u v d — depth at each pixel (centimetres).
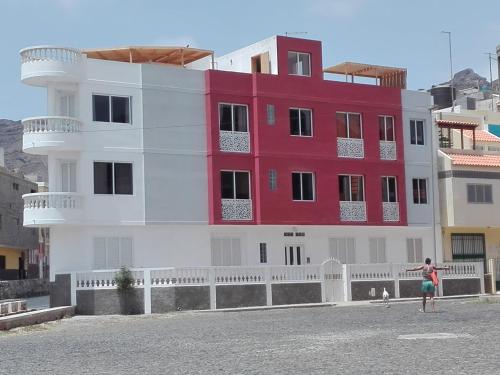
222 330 2672
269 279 4238
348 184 4962
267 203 4594
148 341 2334
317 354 1788
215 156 4466
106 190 4200
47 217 4066
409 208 5191
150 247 4306
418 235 5275
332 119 4894
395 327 2502
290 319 3134
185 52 4762
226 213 4478
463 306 3628
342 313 3422
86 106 4178
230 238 4591
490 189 5425
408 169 5209
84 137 4162
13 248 7438
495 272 5397
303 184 4772
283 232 4750
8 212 7300
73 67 4125
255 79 4622
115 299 3888
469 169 5353
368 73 5409
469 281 4966
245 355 1822
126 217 4222
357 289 4528
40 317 3378
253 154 4606
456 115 5856
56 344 2344
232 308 4028
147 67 4341
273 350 1909
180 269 3981
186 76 4453
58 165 4175
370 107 5066
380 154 5081
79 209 4116
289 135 4716
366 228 5053
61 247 4178
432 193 5300
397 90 5203
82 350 2112
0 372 1678
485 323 2542
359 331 2388
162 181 4328
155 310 3909
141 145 4288
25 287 6475
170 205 4341
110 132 4219
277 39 4750
